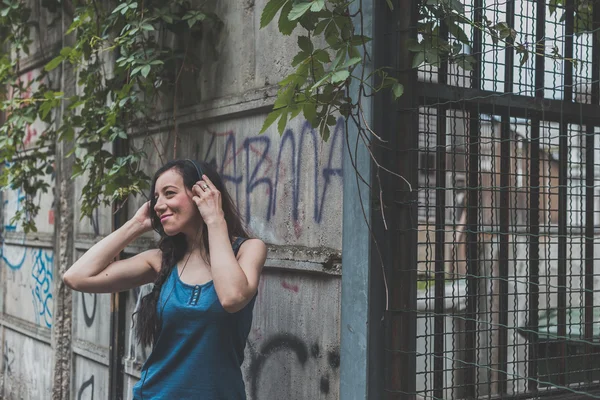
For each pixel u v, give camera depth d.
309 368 3.02
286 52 3.22
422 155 3.09
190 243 2.67
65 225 5.33
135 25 3.85
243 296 2.39
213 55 3.78
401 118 2.69
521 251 4.79
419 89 2.73
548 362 3.02
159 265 2.77
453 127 2.81
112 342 4.56
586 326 3.08
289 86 2.54
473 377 2.80
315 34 2.51
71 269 2.76
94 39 4.23
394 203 2.68
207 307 2.46
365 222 2.65
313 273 3.01
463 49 2.74
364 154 2.67
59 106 5.44
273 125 3.31
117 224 4.59
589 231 3.10
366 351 2.63
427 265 2.72
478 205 2.82
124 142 4.57
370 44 2.66
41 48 5.75
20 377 6.21
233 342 2.52
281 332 3.21
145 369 2.58
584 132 3.13
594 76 3.12
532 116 2.97
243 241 2.63
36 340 5.90
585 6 3.07
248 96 3.45
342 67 2.42
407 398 2.65
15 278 6.43
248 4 3.51
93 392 4.93
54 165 5.56
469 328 2.81
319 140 3.00
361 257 2.67
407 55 2.67
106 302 4.75
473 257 2.84
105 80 4.51
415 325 2.67
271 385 3.26
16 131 5.30
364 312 2.64
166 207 2.61
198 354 2.46
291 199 3.17
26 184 5.48
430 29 2.61
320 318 2.97
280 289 3.23
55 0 5.54
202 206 2.53
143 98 4.41
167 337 2.53
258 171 3.42
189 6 3.94
